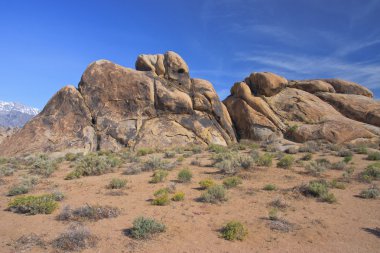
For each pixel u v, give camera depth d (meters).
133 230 8.63
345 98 42.06
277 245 8.02
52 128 33.62
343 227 9.30
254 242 8.20
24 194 13.79
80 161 22.55
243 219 9.95
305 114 39.31
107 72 38.38
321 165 19.14
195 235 8.62
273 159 22.91
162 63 41.72
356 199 12.35
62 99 36.03
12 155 30.77
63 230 8.84
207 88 41.22
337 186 14.20
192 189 13.98
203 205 11.48
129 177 17.17
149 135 34.28
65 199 12.51
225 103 44.03
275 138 36.22
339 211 10.82
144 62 41.81
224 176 16.72
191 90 40.75
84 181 16.44
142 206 11.38
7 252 7.39
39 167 21.67
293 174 17.09
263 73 43.34
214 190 12.38
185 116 37.81
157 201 11.52
